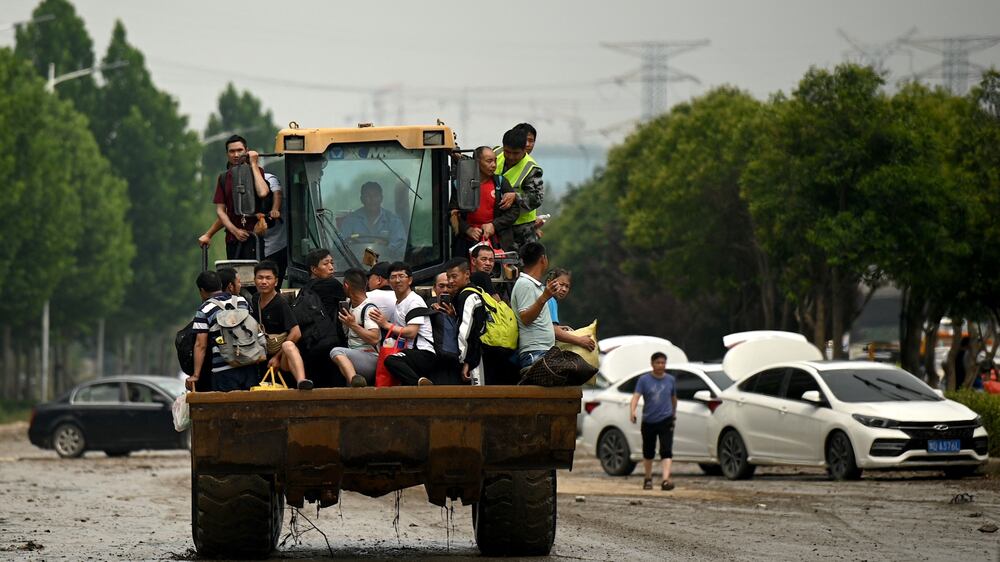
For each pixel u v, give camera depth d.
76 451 110.50
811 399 76.69
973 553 44.31
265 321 41.22
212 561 42.09
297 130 47.81
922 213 120.69
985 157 116.50
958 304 115.50
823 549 45.59
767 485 75.00
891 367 79.50
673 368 90.25
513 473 42.34
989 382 101.44
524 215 47.69
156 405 110.00
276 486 42.47
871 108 125.81
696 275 173.25
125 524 55.81
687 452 86.31
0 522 56.16
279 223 48.22
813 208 129.25
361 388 38.62
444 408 38.84
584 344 42.19
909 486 70.62
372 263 47.16
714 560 42.50
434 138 47.50
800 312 150.12
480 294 41.09
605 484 79.12
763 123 141.62
